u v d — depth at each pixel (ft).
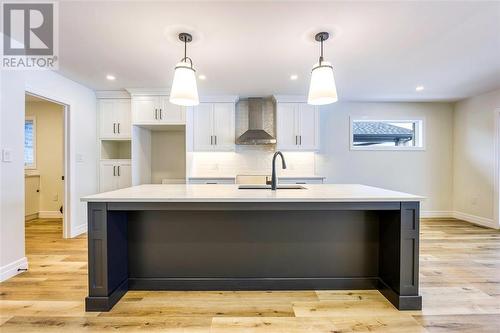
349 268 7.88
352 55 9.94
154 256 7.77
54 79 11.85
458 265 9.48
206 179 15.33
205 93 15.37
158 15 7.29
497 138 14.56
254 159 17.15
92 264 6.63
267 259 7.80
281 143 15.78
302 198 6.49
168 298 7.29
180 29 8.04
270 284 7.77
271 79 12.71
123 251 7.49
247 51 9.56
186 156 15.07
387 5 6.87
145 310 6.68
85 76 12.35
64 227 12.94
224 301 7.14
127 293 7.56
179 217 7.75
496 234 13.48
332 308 6.80
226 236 7.79
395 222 6.93
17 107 8.83
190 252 7.77
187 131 14.94
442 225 15.34
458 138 17.17
